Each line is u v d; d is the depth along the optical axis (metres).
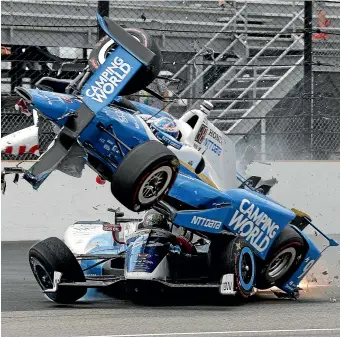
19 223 42.44
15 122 40.69
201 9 48.53
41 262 24.33
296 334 19.17
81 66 41.59
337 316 22.34
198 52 45.03
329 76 46.41
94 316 22.03
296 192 44.88
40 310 23.44
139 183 22.33
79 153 23.50
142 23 46.50
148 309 23.53
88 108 22.83
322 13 48.53
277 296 27.58
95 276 26.39
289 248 26.59
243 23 49.66
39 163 22.98
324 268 35.91
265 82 49.69
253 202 25.66
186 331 19.30
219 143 26.97
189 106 45.50
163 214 24.81
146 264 24.03
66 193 42.81
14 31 42.94
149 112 25.98
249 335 18.91
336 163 45.12
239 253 24.55
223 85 48.53
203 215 24.53
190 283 24.98
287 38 50.03
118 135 23.48
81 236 27.83
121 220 27.45
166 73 45.25
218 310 23.39
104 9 40.91
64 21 45.09
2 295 26.92
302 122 44.66
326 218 45.31
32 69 42.47
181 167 25.06
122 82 22.80
